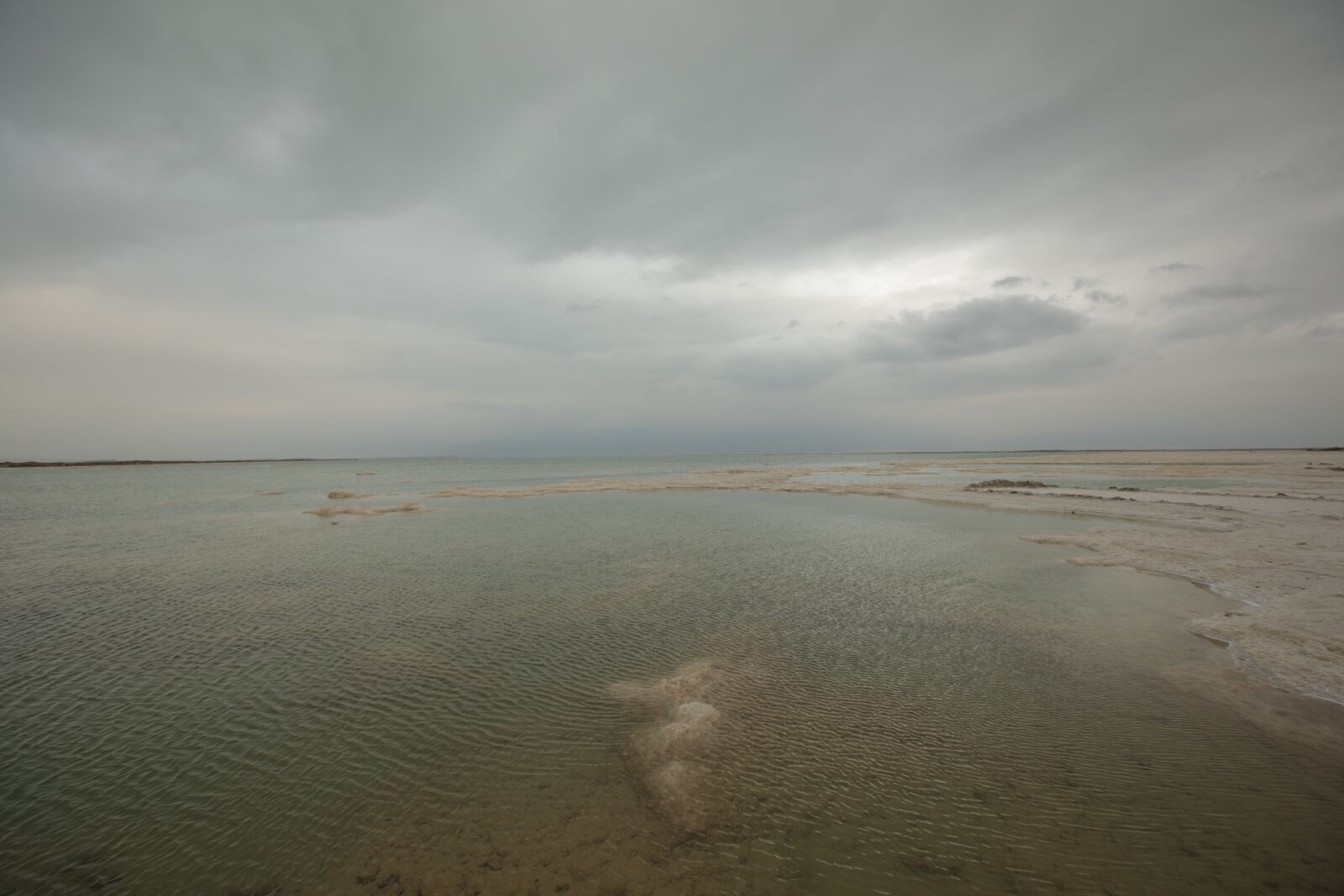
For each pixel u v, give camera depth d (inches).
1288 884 267.0
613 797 339.6
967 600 725.9
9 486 3031.5
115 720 435.8
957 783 349.4
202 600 743.1
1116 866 281.7
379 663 541.6
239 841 307.0
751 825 313.9
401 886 274.7
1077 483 2401.6
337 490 2571.4
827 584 807.1
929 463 5600.4
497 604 723.4
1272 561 860.6
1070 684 485.1
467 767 372.5
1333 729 402.6
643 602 726.5
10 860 292.7
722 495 2154.3
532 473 4638.3
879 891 269.0
